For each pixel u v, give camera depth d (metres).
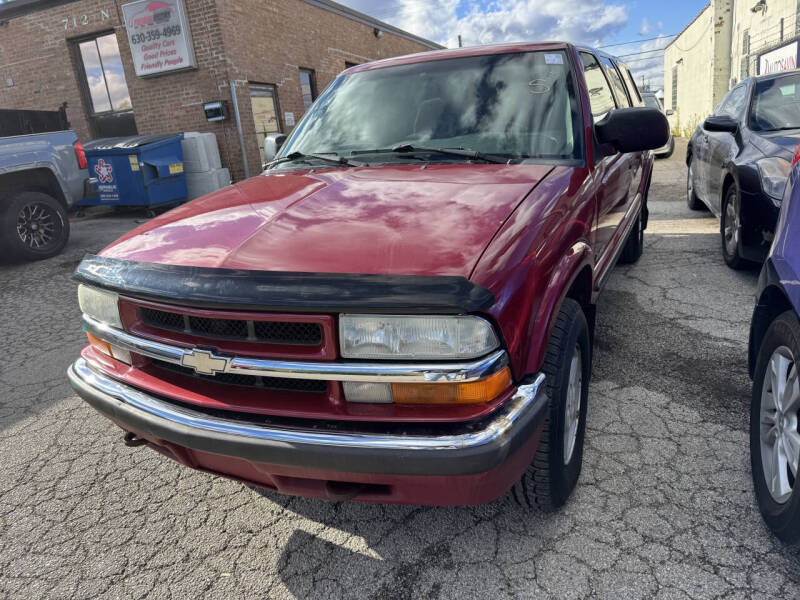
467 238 1.74
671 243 5.92
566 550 2.03
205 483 2.62
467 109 2.78
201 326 1.78
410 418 1.60
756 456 2.16
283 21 12.24
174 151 9.73
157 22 10.69
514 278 1.68
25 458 2.91
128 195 9.37
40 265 7.06
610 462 2.49
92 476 2.72
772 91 5.12
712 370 3.25
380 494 1.72
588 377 2.37
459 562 2.03
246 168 11.19
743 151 4.52
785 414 1.96
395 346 1.58
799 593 1.79
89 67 12.24
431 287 1.53
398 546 2.12
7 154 6.84
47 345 4.52
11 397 3.63
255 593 1.96
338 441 1.61
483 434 1.57
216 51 10.62
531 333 1.76
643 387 3.11
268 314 1.63
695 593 1.82
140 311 1.93
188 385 1.86
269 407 1.71
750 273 4.83
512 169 2.39
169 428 1.81
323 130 3.03
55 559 2.19
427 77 2.99
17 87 12.97
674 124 26.81
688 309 4.14
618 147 2.75
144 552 2.20
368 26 15.92
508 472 1.67
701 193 6.21
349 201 2.10
